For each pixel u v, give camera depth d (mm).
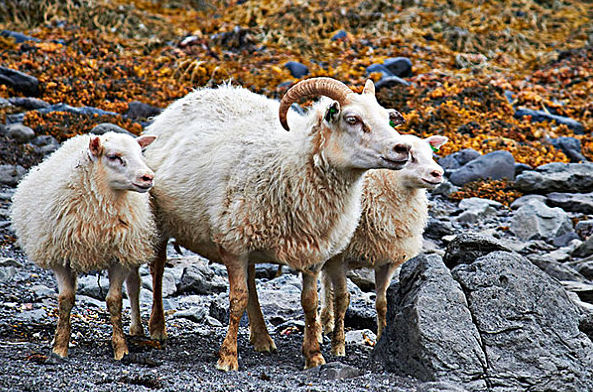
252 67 30531
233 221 9383
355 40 34875
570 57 34500
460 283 9492
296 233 9383
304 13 36562
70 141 10586
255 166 9477
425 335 8703
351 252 11039
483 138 25062
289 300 13008
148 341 10516
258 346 10609
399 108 26906
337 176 9242
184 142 10516
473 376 8500
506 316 9062
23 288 13336
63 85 25750
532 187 21234
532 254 16953
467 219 19438
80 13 34469
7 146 20609
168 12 37688
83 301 12805
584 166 21781
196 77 29125
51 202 9430
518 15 38719
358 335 11414
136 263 9836
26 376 8000
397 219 11008
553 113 28688
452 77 30781
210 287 14461
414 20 37344
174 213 10320
